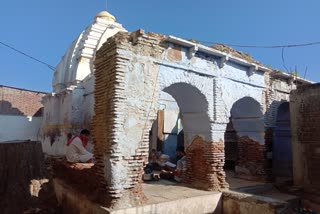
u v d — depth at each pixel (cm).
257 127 980
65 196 785
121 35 626
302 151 885
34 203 779
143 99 638
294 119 916
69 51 1697
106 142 604
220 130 810
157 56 676
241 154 1023
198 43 780
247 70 912
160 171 1006
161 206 616
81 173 722
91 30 1662
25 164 813
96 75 682
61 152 1277
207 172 787
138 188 611
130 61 624
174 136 1359
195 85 756
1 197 735
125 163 596
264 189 881
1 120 1692
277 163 1012
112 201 570
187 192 738
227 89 838
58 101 1432
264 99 970
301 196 840
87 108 1243
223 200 749
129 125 609
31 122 1780
